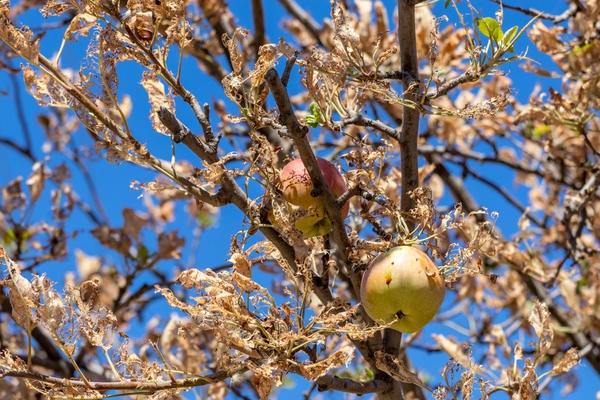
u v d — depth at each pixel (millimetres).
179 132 1561
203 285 1504
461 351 1734
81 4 1532
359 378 1920
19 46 1516
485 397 1598
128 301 2320
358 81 1592
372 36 2145
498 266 2514
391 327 1555
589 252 2158
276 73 1513
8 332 2264
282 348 1489
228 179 1574
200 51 2203
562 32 2066
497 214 1571
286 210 1555
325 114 1612
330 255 1601
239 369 1507
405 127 1597
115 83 1538
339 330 1490
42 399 2010
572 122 2039
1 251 1497
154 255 2305
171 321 2002
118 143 1555
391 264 1542
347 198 1564
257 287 1503
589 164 2145
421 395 2119
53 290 1500
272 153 1556
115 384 1494
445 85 1584
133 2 1533
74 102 1545
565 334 2430
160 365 1565
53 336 1488
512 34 1584
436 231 1565
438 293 1547
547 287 2182
